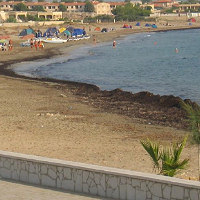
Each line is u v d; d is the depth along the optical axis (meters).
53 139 21.75
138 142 21.38
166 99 33.25
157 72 56.53
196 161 17.91
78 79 50.38
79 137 22.30
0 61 68.50
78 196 12.73
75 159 18.45
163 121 27.22
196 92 41.62
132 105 32.84
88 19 194.75
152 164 17.53
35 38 105.00
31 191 13.08
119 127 25.02
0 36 114.62
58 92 38.75
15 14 185.25
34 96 36.09
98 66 62.84
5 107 30.72
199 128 14.28
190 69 59.00
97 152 19.47
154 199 12.02
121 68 60.97
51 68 59.81
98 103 33.66
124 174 12.34
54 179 13.36
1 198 12.54
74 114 28.69
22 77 50.09
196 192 11.51
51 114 27.92
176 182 11.70
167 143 21.28
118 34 137.62
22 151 19.56
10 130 23.52
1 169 14.20
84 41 109.69
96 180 12.77
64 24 166.00
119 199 12.48
